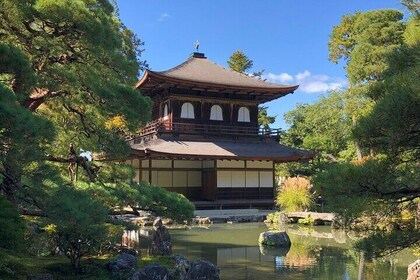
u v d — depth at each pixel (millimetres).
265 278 11062
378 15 32781
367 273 11672
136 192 10188
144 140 32344
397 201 5910
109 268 9461
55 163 11914
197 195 31875
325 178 5984
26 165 6633
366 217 6086
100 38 8633
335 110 40812
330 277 11227
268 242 16438
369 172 5703
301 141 47031
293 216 25406
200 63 37312
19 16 7926
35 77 6754
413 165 5930
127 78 10766
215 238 18531
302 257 14094
